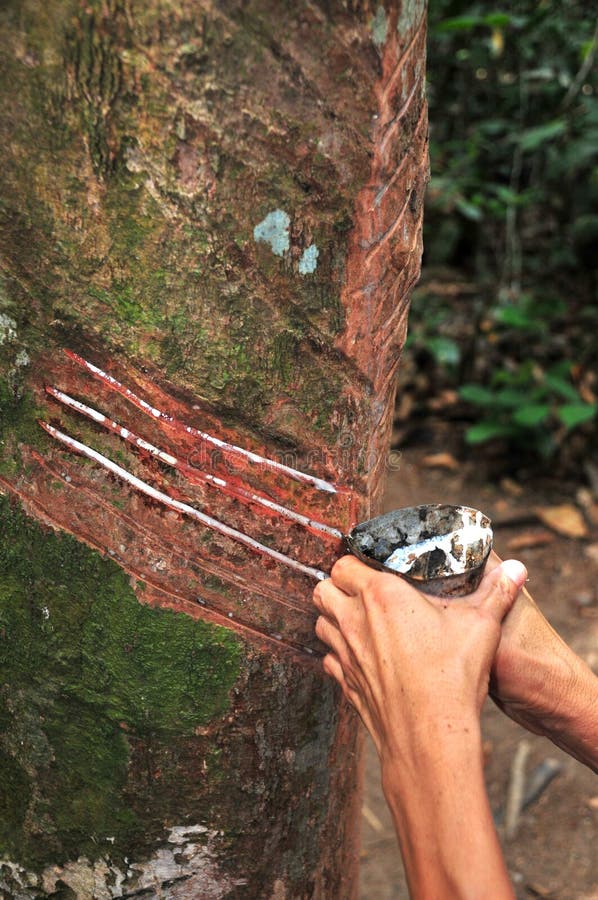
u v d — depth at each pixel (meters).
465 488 3.13
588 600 2.63
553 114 3.31
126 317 0.90
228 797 1.06
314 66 0.83
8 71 0.83
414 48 0.89
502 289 3.40
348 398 0.99
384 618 0.86
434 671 0.82
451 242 3.81
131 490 0.96
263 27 0.81
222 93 0.82
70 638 1.02
